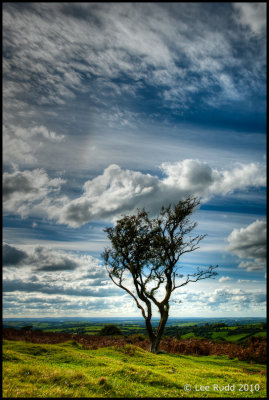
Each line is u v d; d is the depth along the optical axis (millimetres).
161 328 38312
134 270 40844
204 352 42844
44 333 42062
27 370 16828
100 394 14469
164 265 40625
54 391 14094
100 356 27172
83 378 16469
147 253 41844
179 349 43156
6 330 34250
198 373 22391
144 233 43312
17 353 21609
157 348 37562
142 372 19094
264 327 77750
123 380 17203
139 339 51406
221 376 21672
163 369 23391
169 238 42125
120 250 42062
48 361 21141
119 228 43219
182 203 43281
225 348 41719
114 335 61969
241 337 66188
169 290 39969
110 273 42781
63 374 16766
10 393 13156
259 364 32969
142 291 39969
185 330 91312
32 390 13898
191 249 41562
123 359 26641
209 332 81812
